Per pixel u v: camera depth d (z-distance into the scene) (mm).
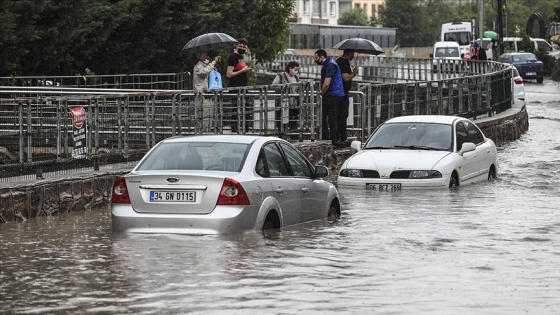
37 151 27172
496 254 19703
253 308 15109
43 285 16750
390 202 28359
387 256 19391
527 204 27781
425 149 33031
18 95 40844
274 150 23188
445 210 26453
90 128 29016
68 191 26938
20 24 49094
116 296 15914
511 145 51406
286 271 17844
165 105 32062
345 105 40594
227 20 66812
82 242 20969
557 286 16734
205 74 39312
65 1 50938
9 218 24766
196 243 20406
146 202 21469
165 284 16750
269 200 21984
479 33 143500
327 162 38844
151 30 58906
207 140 22734
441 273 17781
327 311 14938
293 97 38125
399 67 93250
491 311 14992
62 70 54188
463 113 52875
